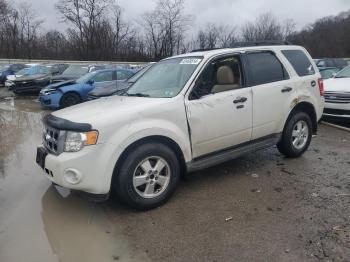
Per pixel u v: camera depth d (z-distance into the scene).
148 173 4.35
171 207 4.48
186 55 5.36
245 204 4.49
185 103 4.60
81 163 3.96
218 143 4.96
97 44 53.44
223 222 4.06
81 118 4.16
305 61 6.28
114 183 4.26
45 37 54.44
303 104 6.07
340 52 66.44
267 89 5.42
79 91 13.46
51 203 4.73
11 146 7.75
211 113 4.79
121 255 3.53
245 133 5.23
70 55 53.06
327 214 4.15
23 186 5.36
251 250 3.50
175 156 4.55
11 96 18.53
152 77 5.39
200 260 3.38
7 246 3.73
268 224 3.98
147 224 4.09
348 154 6.46
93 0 52.81
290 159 6.19
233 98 5.00
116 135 4.09
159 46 55.47
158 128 4.32
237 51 5.30
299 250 3.47
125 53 54.59
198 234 3.83
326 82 9.47
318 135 8.04
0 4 51.78
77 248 3.67
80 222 4.20
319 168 5.71
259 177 5.39
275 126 5.64
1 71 24.45
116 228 4.04
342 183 5.06
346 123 9.43
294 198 4.61
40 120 11.11
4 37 52.44
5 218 4.34
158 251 3.56
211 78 4.96
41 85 17.73
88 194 4.13
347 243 3.55
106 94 10.57
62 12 53.25
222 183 5.20
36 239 3.85
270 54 5.73
